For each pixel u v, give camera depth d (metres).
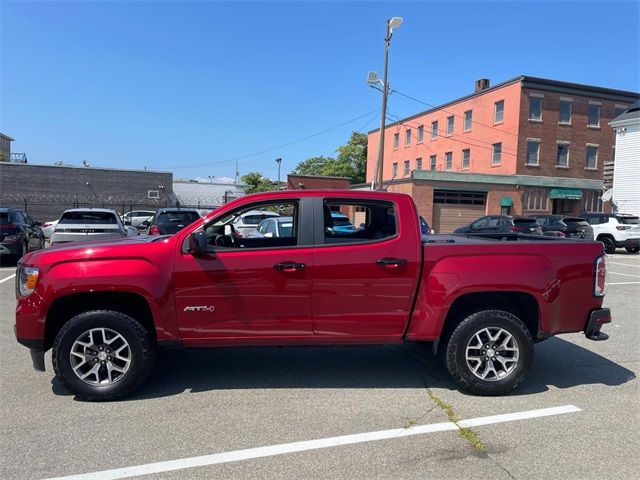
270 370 5.17
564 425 3.91
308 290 4.37
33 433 3.66
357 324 4.44
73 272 4.18
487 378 4.48
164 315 4.27
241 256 4.33
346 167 65.81
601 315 4.58
